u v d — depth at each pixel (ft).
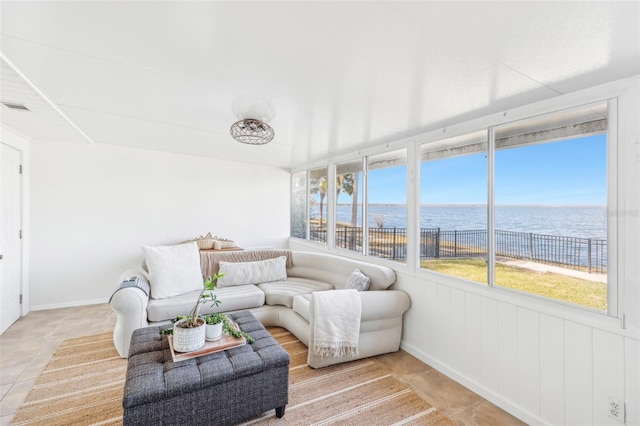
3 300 9.80
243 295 10.03
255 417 5.94
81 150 12.55
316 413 6.10
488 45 4.17
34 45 4.46
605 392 5.12
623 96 5.06
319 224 15.06
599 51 4.24
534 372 6.08
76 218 12.48
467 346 7.38
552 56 4.42
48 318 10.98
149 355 5.74
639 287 4.83
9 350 8.52
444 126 8.23
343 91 5.99
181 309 8.96
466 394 7.01
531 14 3.43
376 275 9.45
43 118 8.49
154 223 14.07
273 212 17.35
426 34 3.95
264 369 5.70
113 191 13.19
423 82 5.47
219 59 4.83
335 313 7.81
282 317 10.31
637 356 4.81
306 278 12.35
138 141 11.76
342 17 3.66
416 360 8.56
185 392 4.98
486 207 7.30
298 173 17.19
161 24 3.90
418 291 8.85
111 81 5.77
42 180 11.84
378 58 4.66
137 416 4.64
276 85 5.79
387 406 6.41
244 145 11.82
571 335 5.57
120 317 8.18
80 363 7.83
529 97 6.06
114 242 13.21
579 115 5.70
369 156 11.55
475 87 5.63
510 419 6.19
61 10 3.60
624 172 5.03
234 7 3.51
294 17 3.68
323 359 7.79
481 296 7.13
